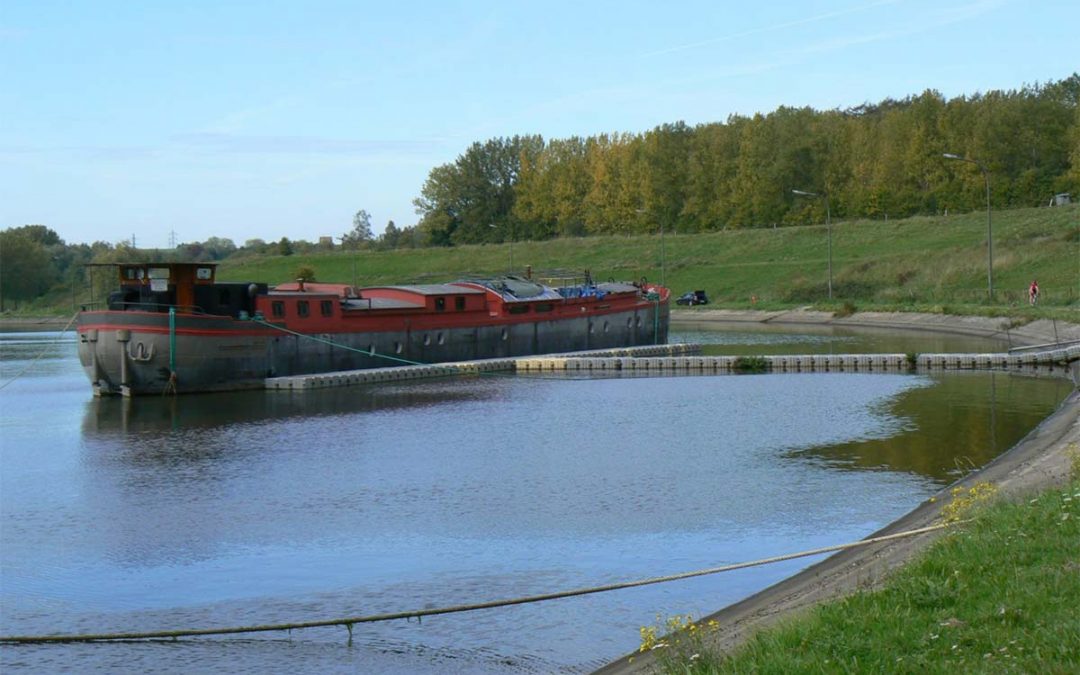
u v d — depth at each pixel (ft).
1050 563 55.57
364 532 99.55
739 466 125.29
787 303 431.43
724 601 74.64
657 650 57.41
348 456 139.74
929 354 238.89
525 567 86.48
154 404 194.80
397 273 595.47
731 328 387.14
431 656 67.21
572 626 71.15
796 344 305.32
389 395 204.03
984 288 380.58
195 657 68.69
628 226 622.54
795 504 104.47
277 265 629.92
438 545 94.12
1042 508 66.03
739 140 600.39
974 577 55.62
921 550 66.59
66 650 70.69
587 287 300.61
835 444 138.62
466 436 153.58
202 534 100.78
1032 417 156.04
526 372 247.09
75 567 90.99
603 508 105.70
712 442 142.92
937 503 97.45
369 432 159.53
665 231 612.29
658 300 315.78
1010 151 515.09
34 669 67.46
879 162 543.80
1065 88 648.38
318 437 155.63
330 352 232.94
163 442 154.30
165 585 85.20
